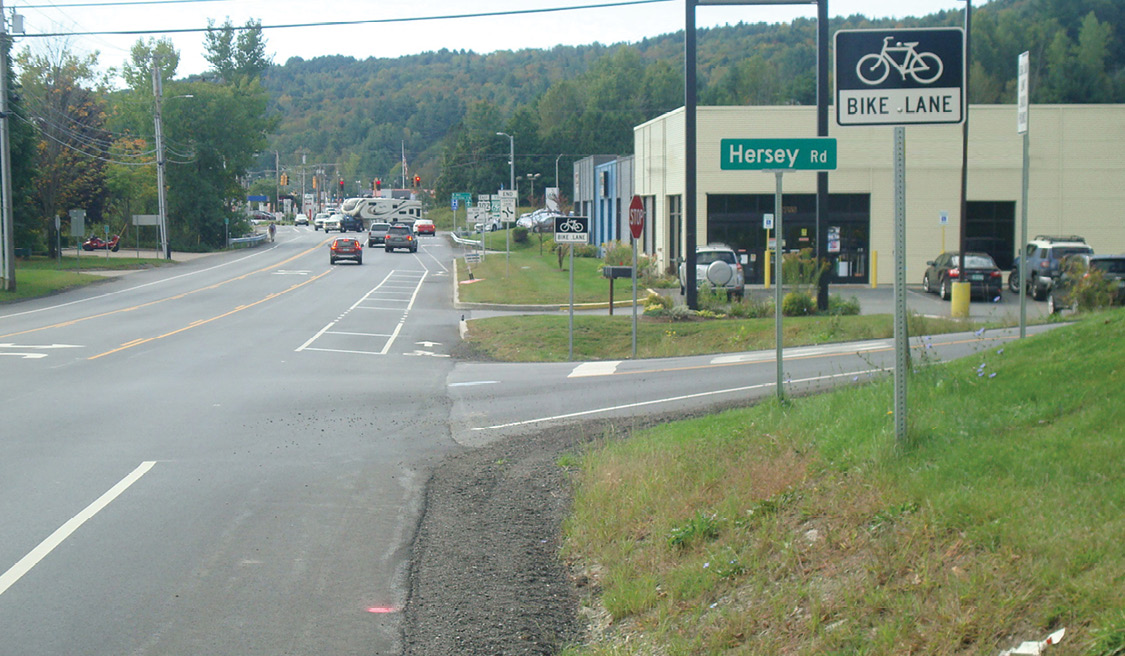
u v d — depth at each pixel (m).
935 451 6.29
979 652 4.12
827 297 26.03
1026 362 8.12
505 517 8.24
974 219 40.78
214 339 23.62
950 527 5.12
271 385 16.19
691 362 18.36
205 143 76.31
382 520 8.19
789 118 39.81
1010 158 40.38
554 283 41.66
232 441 11.46
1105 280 22.94
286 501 8.77
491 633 5.76
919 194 40.41
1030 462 5.61
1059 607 4.13
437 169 180.12
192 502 8.69
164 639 5.65
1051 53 88.44
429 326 27.89
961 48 6.61
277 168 183.25
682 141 40.72
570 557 7.10
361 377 17.39
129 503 8.62
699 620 5.33
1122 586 4.09
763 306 26.33
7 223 37.44
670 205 44.19
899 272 6.60
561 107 148.00
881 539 5.27
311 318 29.70
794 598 5.09
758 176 39.94
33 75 63.59
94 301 35.50
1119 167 40.41
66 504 8.57
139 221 59.47
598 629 5.76
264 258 65.00
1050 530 4.71
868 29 6.63
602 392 14.96
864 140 40.00
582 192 71.00
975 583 4.49
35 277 43.41
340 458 10.60
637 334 23.16
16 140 52.06
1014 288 36.81
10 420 12.70
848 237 40.44
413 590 6.50
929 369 8.87
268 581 6.66
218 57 102.56
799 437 7.98
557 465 9.98
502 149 132.25
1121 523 4.58
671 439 9.55
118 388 15.64
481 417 13.20
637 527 7.07
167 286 42.69
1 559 7.06
